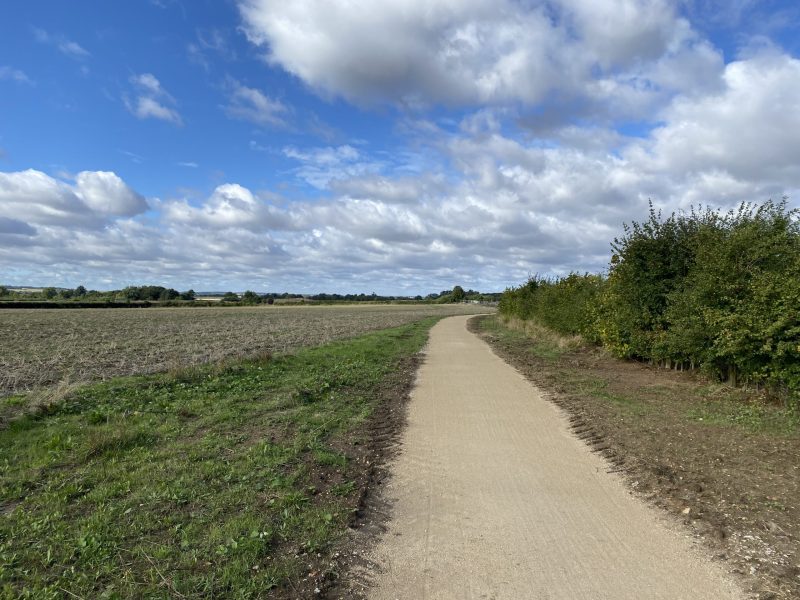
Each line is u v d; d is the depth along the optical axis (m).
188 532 4.29
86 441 6.50
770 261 10.27
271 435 7.27
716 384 11.23
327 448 6.82
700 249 11.90
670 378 12.63
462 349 20.56
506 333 30.03
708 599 3.46
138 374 12.20
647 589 3.58
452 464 6.32
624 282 15.00
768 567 3.85
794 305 8.82
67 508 4.77
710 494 5.23
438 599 3.48
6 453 6.28
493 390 11.33
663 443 7.04
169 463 5.96
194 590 3.52
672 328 12.38
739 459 6.30
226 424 7.82
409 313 65.00
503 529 4.54
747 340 9.64
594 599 3.46
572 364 15.70
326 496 5.21
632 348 15.00
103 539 4.16
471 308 95.56
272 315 54.50
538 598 3.48
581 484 5.62
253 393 10.12
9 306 73.25
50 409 8.06
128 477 5.51
